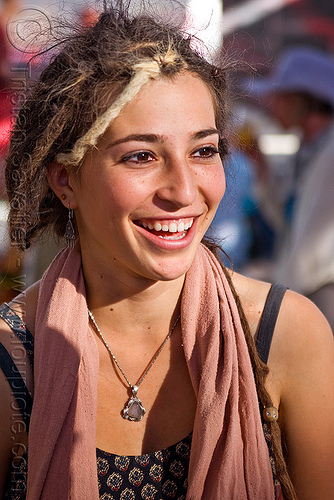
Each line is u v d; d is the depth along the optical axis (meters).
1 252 1.99
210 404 1.52
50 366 1.55
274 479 1.66
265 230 4.19
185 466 1.57
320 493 1.67
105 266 1.58
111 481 1.54
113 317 1.63
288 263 3.31
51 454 1.50
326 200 3.19
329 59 4.00
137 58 1.42
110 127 1.42
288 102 3.94
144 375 1.63
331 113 3.88
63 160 1.51
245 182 3.94
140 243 1.47
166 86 1.42
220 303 1.62
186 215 1.46
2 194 1.79
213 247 1.79
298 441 1.66
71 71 1.49
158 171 1.43
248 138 3.21
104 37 1.49
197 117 1.44
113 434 1.59
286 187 4.08
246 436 1.55
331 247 3.13
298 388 1.64
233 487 1.54
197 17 1.86
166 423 1.60
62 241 1.79
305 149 3.93
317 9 5.36
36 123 1.56
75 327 1.58
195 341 1.60
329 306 3.03
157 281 1.57
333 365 1.65
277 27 5.34
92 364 1.56
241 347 1.58
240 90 1.92
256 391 1.59
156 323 1.63
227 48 1.86
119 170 1.43
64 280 1.64
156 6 1.71
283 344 1.64
